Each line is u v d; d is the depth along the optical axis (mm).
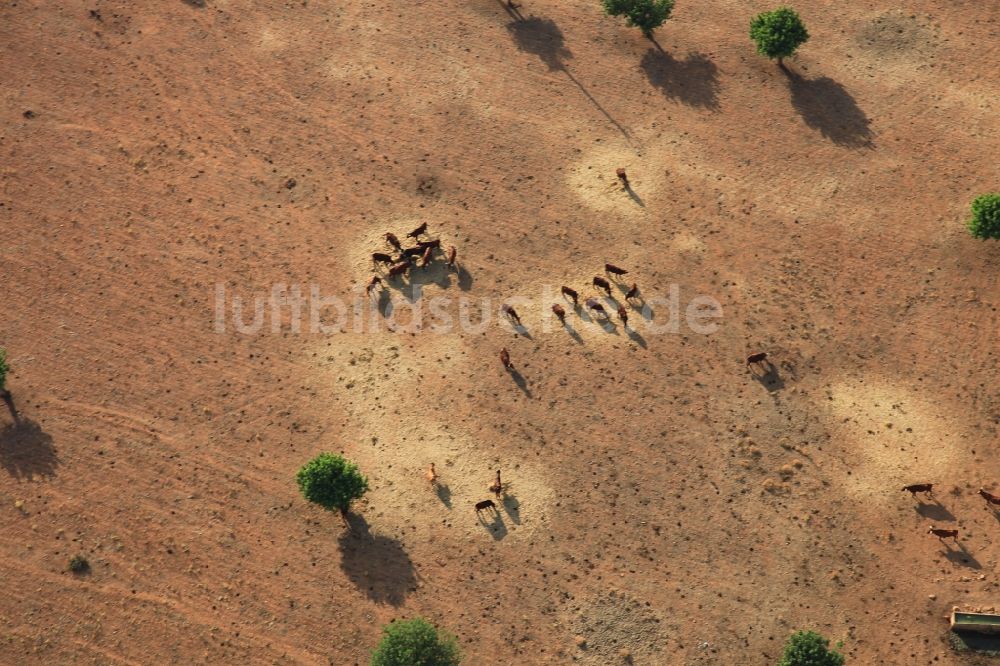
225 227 77812
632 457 65125
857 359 68812
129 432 67188
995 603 58000
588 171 80500
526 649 58000
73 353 71250
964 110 82438
